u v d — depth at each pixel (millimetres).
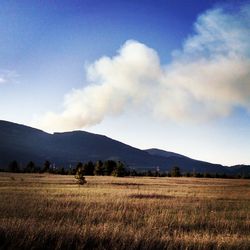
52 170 164750
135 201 26656
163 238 11555
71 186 55312
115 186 58125
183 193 41531
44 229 11695
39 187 49125
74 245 10789
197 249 10938
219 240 11570
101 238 11180
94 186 56438
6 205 20656
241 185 87438
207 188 63094
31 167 174875
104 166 142625
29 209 19094
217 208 25234
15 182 65500
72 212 18625
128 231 12445
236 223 16844
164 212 19609
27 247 10266
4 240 10789
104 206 22422
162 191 44375
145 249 10711
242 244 11414
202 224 16656
